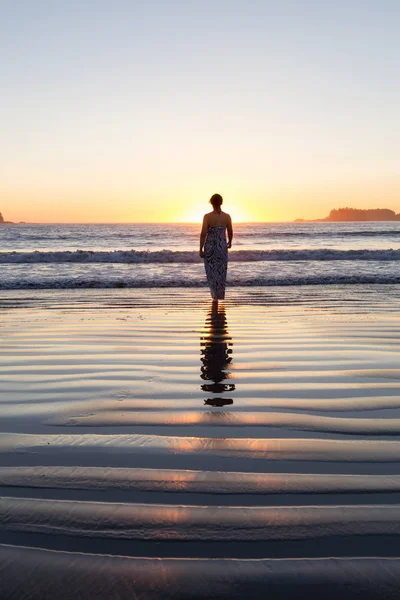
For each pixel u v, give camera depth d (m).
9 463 2.01
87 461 2.03
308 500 1.71
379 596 1.25
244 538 1.49
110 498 1.72
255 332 5.10
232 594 1.26
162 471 1.94
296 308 6.89
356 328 5.30
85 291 9.15
